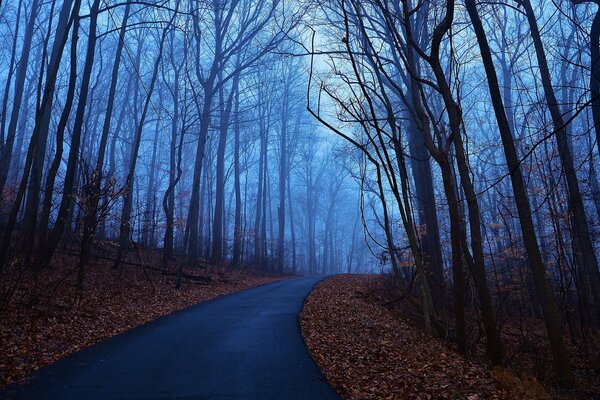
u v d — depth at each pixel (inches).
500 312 649.0
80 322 406.6
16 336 325.7
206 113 1012.5
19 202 445.7
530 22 496.4
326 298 705.6
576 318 611.2
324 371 277.1
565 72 826.8
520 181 387.5
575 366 475.8
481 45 397.4
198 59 1214.9
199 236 1552.7
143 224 1103.0
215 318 489.1
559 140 484.1
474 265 388.8
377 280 1011.9
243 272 1333.7
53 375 253.0
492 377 309.3
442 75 377.4
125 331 402.6
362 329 452.8
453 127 380.5
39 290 470.6
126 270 770.2
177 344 347.6
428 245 811.4
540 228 721.0
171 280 814.5
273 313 532.7
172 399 215.5
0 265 427.8
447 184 396.5
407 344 393.7
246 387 236.8
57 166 601.3
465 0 407.8
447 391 252.2
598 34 452.8
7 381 238.5
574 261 539.5
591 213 746.2
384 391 247.6
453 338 488.4
